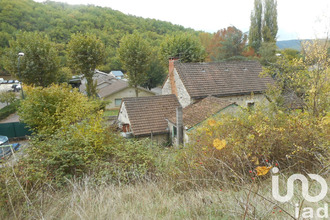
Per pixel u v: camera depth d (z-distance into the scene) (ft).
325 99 20.79
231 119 18.93
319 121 16.01
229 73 55.06
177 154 19.38
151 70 130.00
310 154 14.30
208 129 18.43
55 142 19.12
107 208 10.77
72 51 80.18
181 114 39.83
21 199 11.53
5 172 12.84
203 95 48.78
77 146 18.61
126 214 10.09
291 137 15.01
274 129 15.37
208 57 125.49
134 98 50.65
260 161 14.58
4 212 10.36
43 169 15.11
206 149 16.03
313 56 22.34
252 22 117.91
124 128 46.16
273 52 92.73
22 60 81.97
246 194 10.25
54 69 89.30
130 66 89.45
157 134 45.01
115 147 20.06
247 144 14.71
